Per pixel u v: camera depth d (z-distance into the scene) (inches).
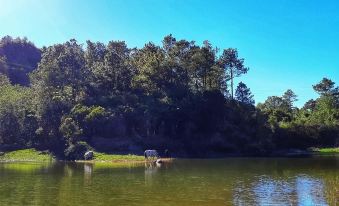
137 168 2372.0
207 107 4549.7
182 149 4138.8
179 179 1745.8
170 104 4424.2
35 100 4131.4
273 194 1320.1
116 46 5403.5
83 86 4643.2
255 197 1258.0
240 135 4517.7
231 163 2876.5
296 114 6860.2
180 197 1251.2
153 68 4948.3
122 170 2217.0
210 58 5226.4
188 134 4372.5
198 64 5177.2
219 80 5467.5
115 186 1499.8
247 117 4891.7
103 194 1304.1
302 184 1577.3
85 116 3841.0
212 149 4293.8
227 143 4365.2
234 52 5561.0
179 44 5290.4
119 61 5009.8
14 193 1316.4
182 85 4982.8
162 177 1836.9
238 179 1752.0
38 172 2080.5
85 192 1344.7
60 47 4921.3
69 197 1238.9
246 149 4372.5
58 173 2018.9
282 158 3644.2
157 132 4315.9
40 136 3843.5
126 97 4466.0
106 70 4911.4
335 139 5531.5
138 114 4195.4
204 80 5319.9
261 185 1546.5
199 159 3464.6
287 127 5300.2
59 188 1440.7
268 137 4813.0
